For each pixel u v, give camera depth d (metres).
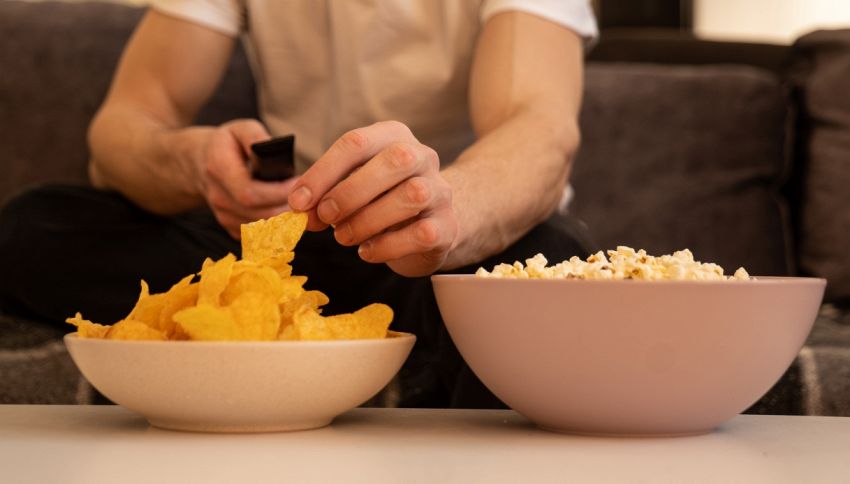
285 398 0.61
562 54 1.25
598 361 0.60
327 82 1.51
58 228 1.25
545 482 0.49
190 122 1.52
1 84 1.89
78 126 1.89
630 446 0.60
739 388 0.61
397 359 0.66
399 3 1.43
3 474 0.49
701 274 0.62
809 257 1.92
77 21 1.94
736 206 1.95
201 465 0.52
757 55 2.26
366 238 0.73
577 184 1.97
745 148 1.99
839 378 1.25
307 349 0.60
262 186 1.06
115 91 1.49
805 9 3.13
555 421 0.63
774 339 0.61
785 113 2.04
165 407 0.61
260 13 1.50
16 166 1.88
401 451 0.57
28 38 1.92
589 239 1.10
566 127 1.11
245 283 0.63
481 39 1.31
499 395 0.66
